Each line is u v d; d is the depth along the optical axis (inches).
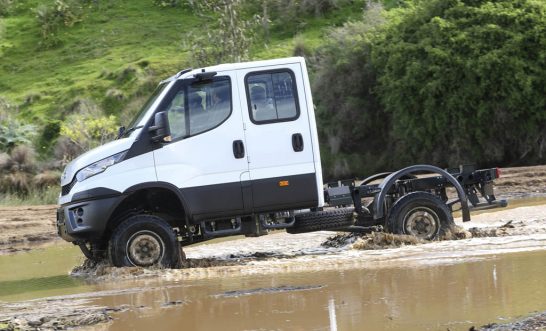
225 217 777.6
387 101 2126.0
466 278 582.2
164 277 716.7
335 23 2780.5
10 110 2559.1
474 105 2014.0
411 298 525.7
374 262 705.0
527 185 1560.0
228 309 533.3
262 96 781.3
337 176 2170.3
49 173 1978.3
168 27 2962.6
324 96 2303.2
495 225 919.7
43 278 804.0
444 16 2122.3
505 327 432.8
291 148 780.0
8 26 3186.5
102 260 810.8
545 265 614.9
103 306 577.3
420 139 2070.6
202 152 771.4
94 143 2130.9
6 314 569.0
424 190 850.8
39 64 2903.5
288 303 539.5
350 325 461.4
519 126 2025.1
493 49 2012.8
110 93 2532.0
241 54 2143.2
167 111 770.2
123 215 783.1
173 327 488.7
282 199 777.6
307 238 956.0
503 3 2075.5
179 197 764.6
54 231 1346.0
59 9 3144.7
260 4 2928.2
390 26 2235.5
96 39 2984.7
